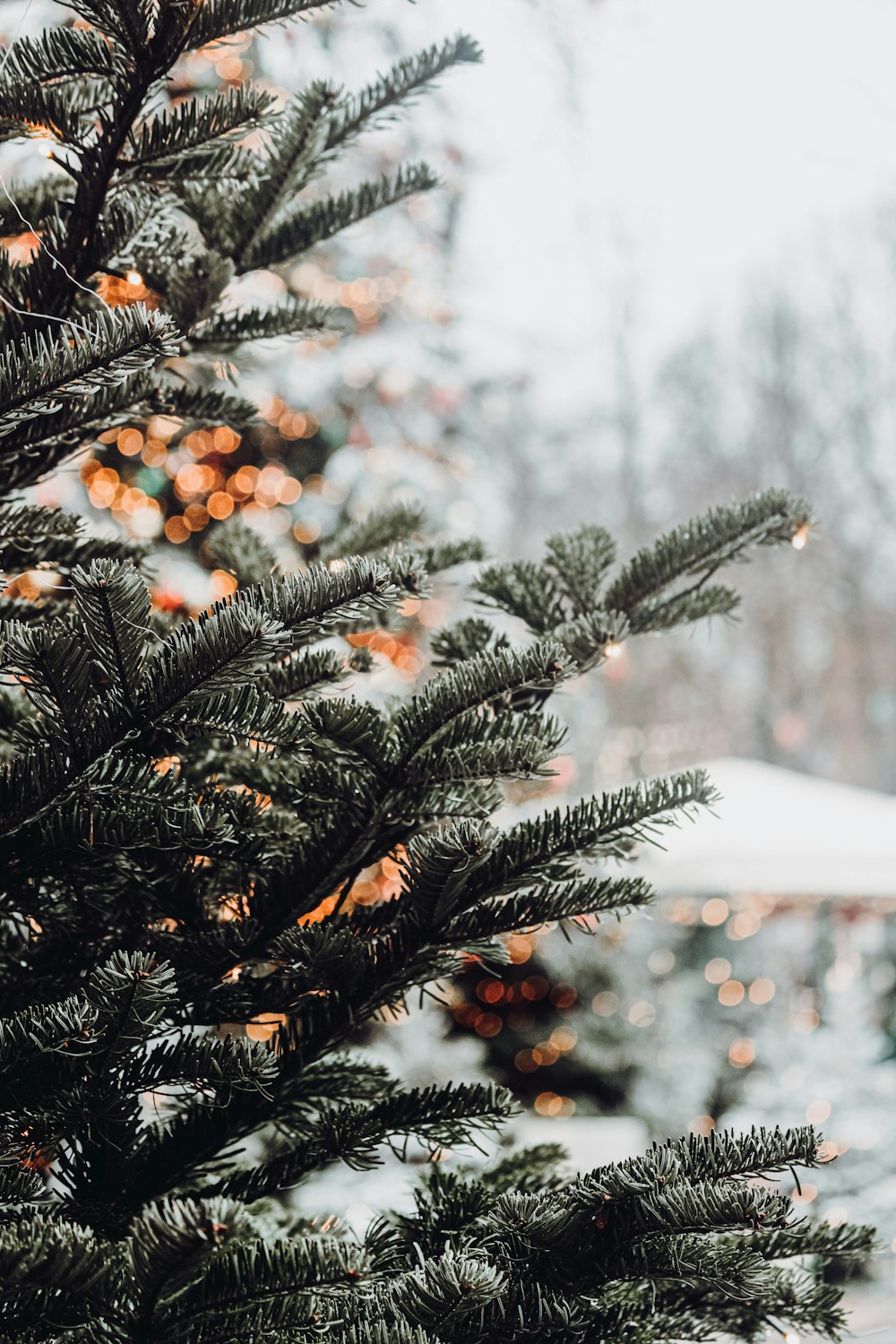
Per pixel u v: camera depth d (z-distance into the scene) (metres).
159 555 1.76
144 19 1.42
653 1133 5.04
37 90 1.46
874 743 16.50
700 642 15.52
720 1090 5.21
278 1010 1.50
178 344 1.43
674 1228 1.39
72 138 1.47
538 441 14.88
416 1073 3.89
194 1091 1.47
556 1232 1.41
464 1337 1.39
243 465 3.12
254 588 1.40
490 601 1.61
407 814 1.46
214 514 2.86
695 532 1.59
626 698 15.36
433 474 4.02
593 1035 6.07
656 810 1.48
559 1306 1.40
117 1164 1.44
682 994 6.26
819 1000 6.11
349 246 3.52
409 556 1.42
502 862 1.47
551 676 1.44
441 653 1.62
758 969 6.86
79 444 1.57
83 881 1.47
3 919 1.51
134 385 1.53
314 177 1.61
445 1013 5.80
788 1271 1.52
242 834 1.47
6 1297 1.32
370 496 3.65
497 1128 1.49
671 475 16.02
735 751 16.53
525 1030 6.64
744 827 5.45
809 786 6.23
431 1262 1.39
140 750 1.47
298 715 1.42
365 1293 1.40
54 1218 1.37
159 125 1.47
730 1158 1.42
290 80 2.51
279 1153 1.59
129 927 1.50
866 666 16.23
